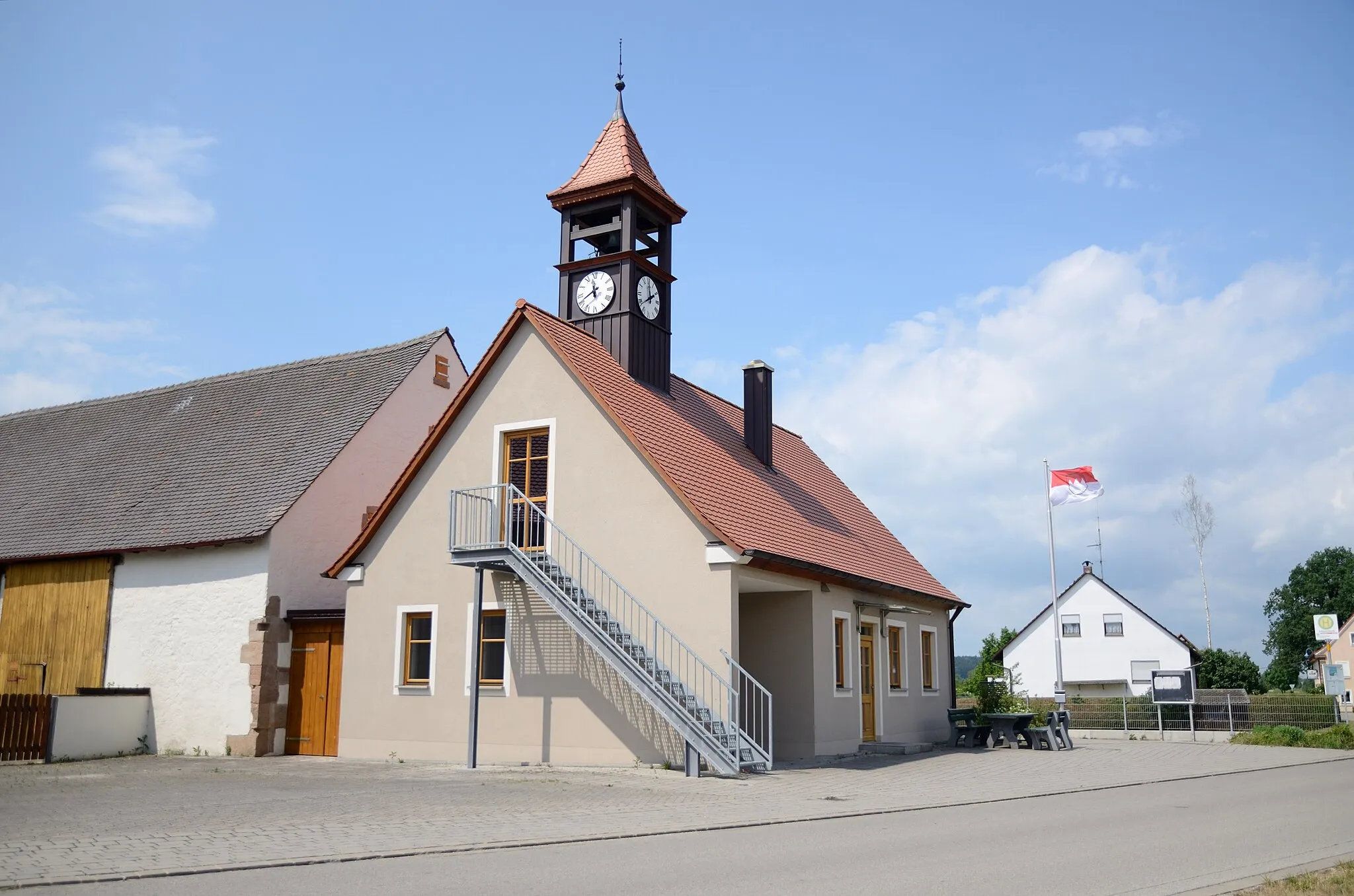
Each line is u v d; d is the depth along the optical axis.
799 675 21.28
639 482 19.64
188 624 23.84
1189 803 14.52
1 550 26.70
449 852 9.68
